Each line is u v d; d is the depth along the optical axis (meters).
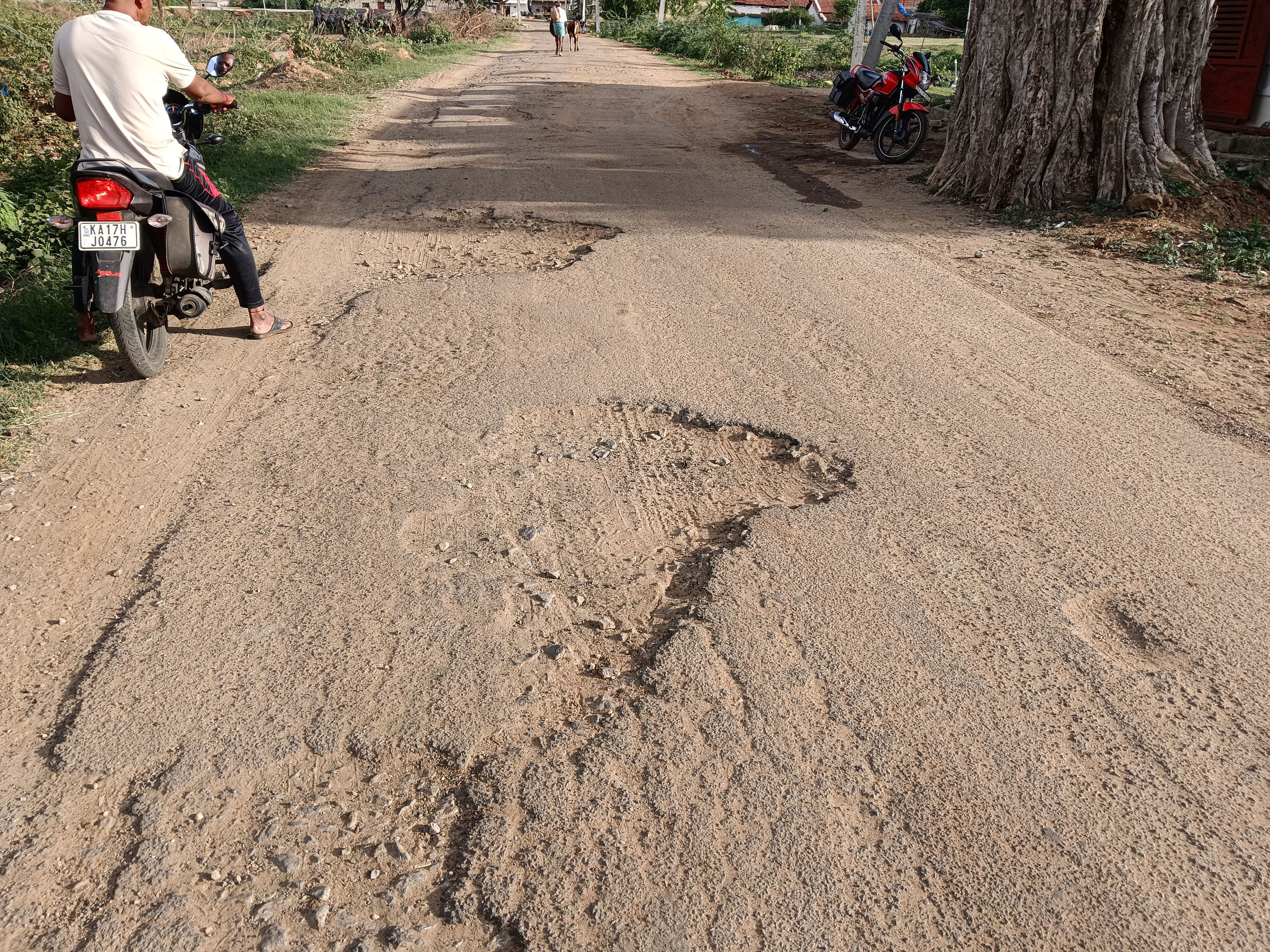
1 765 2.46
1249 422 4.39
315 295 6.05
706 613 3.02
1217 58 10.13
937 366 5.01
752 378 4.81
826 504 3.67
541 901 2.09
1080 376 4.91
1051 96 8.31
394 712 2.63
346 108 14.56
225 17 30.73
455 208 8.36
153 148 4.35
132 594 3.13
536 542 3.43
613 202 8.64
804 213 8.50
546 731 2.57
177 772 2.43
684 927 2.03
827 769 2.45
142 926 2.05
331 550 3.35
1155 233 7.59
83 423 4.31
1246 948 2.00
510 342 5.23
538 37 47.34
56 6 17.28
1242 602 3.11
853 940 2.01
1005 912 2.08
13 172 8.30
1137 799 2.36
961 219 8.40
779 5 68.38
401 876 2.17
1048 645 2.90
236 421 4.34
